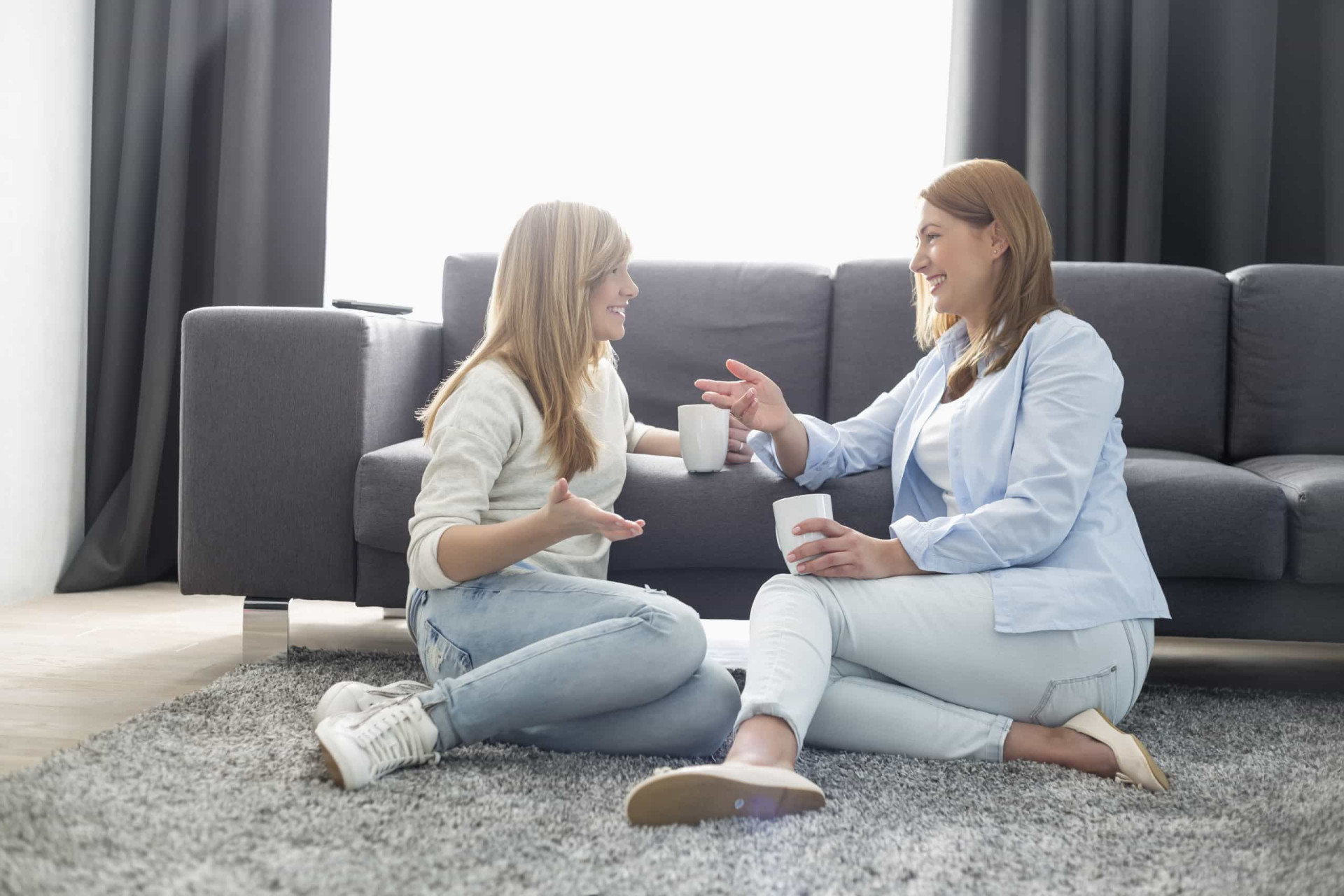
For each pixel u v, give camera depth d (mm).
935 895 994
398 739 1290
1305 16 2881
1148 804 1264
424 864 1030
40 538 2756
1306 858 1092
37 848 1038
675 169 3141
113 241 2949
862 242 3113
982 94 2850
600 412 1669
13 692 1779
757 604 1416
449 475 1422
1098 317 2367
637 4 3125
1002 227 1568
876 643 1403
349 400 1888
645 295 2471
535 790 1258
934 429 1615
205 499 1911
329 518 1893
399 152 3148
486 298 2471
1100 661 1393
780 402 1775
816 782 1314
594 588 1392
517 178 3156
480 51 3146
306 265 3010
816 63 3102
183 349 1924
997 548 1408
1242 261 2811
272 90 2977
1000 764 1390
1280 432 2305
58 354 2822
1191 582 1852
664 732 1386
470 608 1397
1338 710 1760
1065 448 1441
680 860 1045
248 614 1938
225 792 1219
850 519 1787
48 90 2742
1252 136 2797
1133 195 2807
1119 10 2850
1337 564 1760
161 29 2979
